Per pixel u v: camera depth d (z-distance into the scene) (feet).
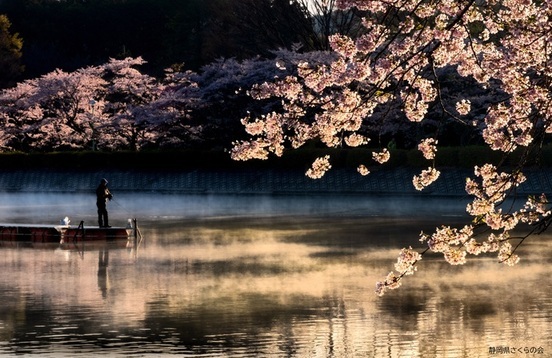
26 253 164.96
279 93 59.21
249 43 382.83
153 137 356.18
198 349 87.10
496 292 114.83
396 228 196.13
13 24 533.14
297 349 86.58
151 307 109.29
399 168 298.76
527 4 54.49
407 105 58.18
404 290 117.91
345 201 274.57
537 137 54.75
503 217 55.67
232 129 331.57
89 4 541.34
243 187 317.83
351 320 99.55
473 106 291.17
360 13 277.85
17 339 92.17
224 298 115.03
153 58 526.16
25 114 370.73
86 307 109.60
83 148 379.55
